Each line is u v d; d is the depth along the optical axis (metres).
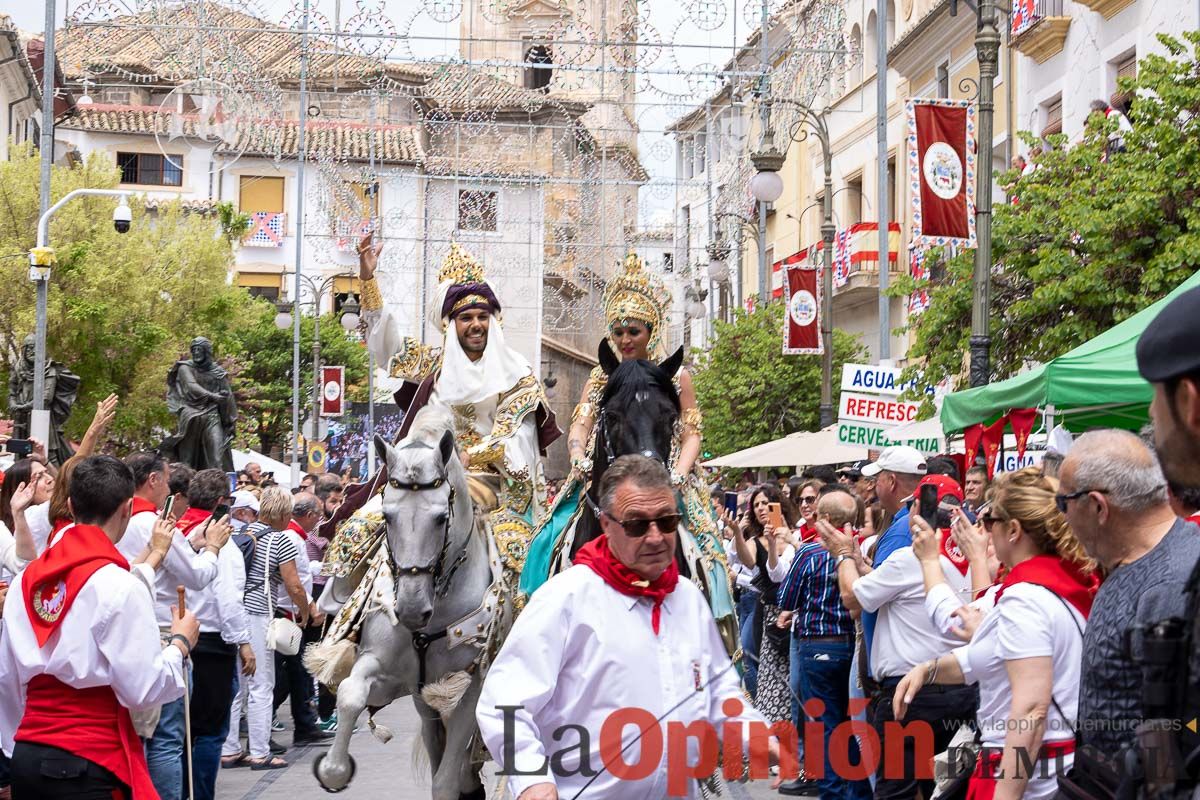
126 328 38.12
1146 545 4.21
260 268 55.38
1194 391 2.74
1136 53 23.97
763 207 34.59
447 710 7.10
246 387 52.00
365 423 53.19
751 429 33.97
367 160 43.41
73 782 6.00
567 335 59.78
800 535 11.80
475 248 45.38
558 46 27.80
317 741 14.16
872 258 37.09
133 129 49.44
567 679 4.70
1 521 8.90
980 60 13.98
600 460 7.32
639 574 4.73
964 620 5.77
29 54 45.22
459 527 7.34
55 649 5.98
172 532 6.76
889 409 18.02
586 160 43.50
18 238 37.47
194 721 9.52
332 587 8.02
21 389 26.34
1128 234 16.58
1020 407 10.52
